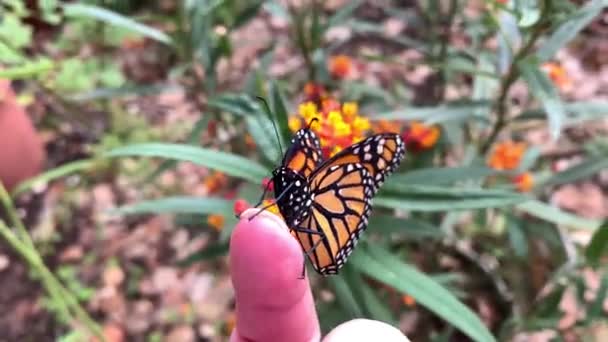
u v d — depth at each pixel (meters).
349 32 0.69
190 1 0.37
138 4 0.66
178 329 0.51
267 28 0.71
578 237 0.51
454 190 0.27
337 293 0.28
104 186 0.60
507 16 0.35
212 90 0.40
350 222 0.20
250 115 0.28
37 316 0.52
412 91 0.62
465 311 0.24
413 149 0.38
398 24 0.69
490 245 0.48
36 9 0.57
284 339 0.14
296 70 0.53
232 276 0.14
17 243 0.28
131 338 0.51
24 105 0.58
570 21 0.31
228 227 0.29
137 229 0.57
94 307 0.53
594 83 0.65
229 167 0.26
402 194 0.27
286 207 0.18
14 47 0.33
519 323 0.38
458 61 0.45
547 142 0.58
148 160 0.61
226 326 0.51
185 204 0.30
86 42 0.60
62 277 0.54
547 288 0.44
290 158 0.20
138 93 0.42
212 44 0.41
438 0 0.47
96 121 0.63
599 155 0.40
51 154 0.62
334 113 0.25
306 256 0.19
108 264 0.55
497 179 0.40
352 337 0.16
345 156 0.20
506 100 0.37
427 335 0.45
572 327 0.36
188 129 0.62
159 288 0.54
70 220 0.58
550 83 0.30
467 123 0.45
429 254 0.47
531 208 0.38
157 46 0.67
